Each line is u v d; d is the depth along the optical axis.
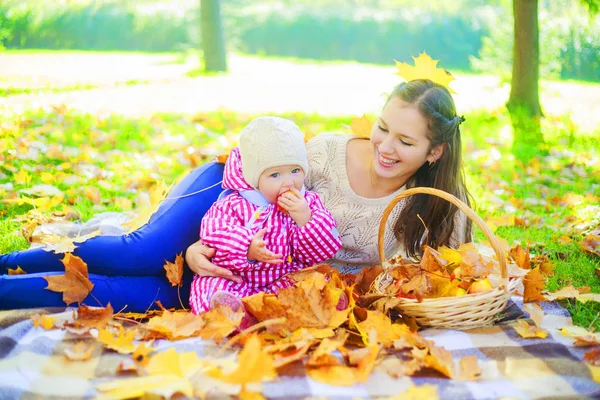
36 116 7.16
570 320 2.88
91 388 2.16
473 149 6.96
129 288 2.92
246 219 2.92
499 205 4.99
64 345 2.44
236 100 9.91
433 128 2.86
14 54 14.88
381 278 2.93
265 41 18.31
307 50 18.27
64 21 17.56
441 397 2.16
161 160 5.81
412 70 3.05
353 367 2.32
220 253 2.82
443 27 17.83
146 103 9.15
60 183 4.92
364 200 3.10
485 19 17.64
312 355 2.37
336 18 18.27
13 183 4.79
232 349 2.46
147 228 3.02
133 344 2.51
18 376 2.21
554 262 3.72
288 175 2.91
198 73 13.04
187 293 3.05
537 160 6.42
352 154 3.15
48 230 3.59
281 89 11.25
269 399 2.10
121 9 18.58
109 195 4.77
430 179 3.10
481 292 2.66
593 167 6.29
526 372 2.35
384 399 2.13
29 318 2.66
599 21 13.02
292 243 2.96
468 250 2.86
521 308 2.94
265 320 2.59
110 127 7.03
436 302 2.62
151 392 2.07
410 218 3.10
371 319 2.58
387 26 18.09
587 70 13.28
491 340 2.61
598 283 3.47
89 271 2.97
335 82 12.29
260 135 2.87
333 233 2.92
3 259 3.03
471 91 11.06
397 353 2.46
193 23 18.17
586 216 4.75
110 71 12.76
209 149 6.20
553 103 9.89
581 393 2.21
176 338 2.55
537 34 8.26
